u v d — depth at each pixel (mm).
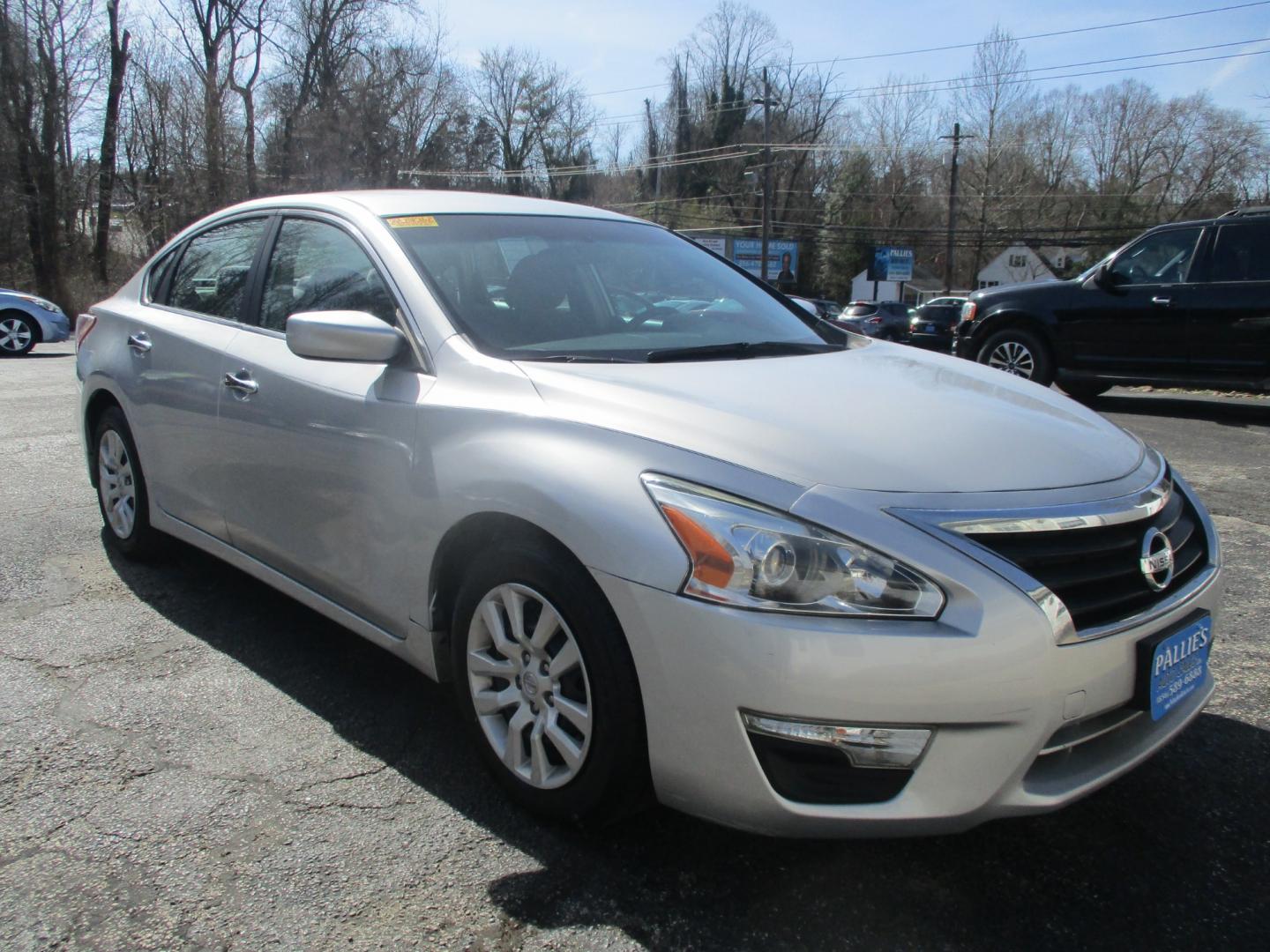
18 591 3949
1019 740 1965
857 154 64750
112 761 2693
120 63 31250
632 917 2109
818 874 2273
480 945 2012
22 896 2133
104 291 30781
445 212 3262
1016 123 59469
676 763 2072
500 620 2443
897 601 1929
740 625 1952
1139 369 8930
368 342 2629
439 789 2586
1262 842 2441
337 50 38875
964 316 10148
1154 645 2146
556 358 2676
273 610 3818
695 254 3762
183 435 3625
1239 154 56812
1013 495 2115
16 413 8133
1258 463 6777
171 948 1988
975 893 2223
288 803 2508
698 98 66688
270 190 38562
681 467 2117
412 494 2619
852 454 2143
